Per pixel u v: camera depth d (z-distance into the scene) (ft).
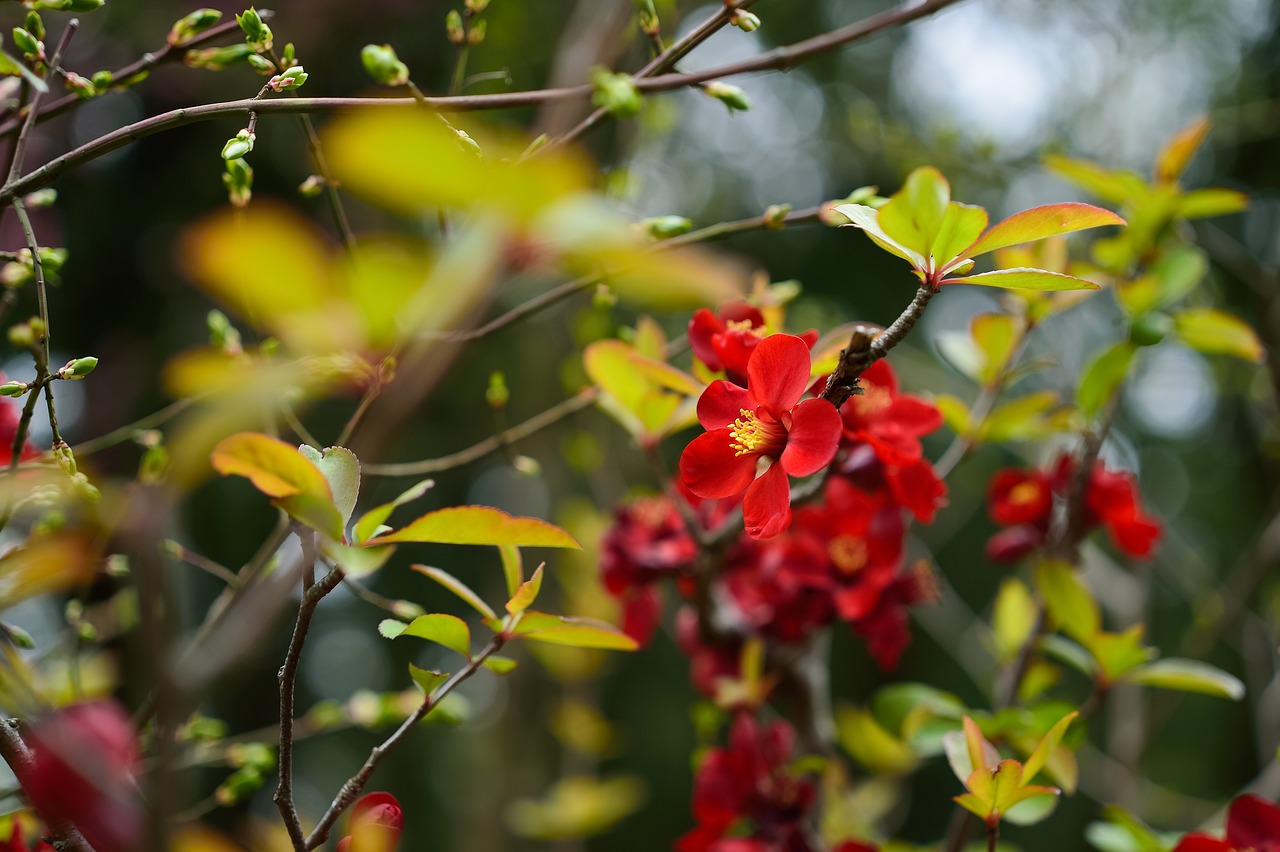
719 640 2.89
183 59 2.49
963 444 2.97
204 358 2.21
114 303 6.53
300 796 8.47
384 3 5.63
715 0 5.48
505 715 6.05
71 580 2.49
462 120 2.48
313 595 2.24
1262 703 3.79
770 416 2.39
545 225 2.00
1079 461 2.96
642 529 2.88
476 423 7.24
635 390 2.81
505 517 2.27
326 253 2.01
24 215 2.37
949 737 2.54
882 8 8.23
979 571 8.80
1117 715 3.79
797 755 2.95
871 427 2.58
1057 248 2.99
